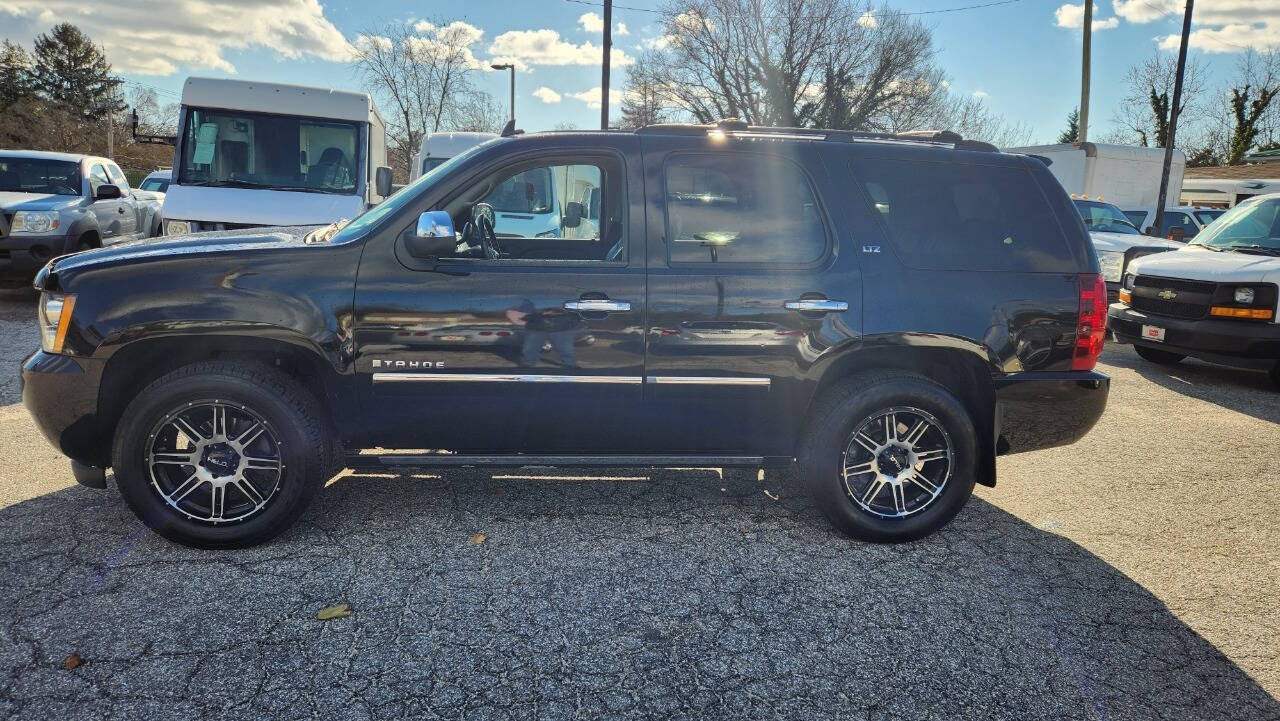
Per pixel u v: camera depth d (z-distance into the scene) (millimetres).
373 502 4363
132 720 2580
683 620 3303
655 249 3838
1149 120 45938
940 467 4039
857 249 3906
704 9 42500
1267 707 2885
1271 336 7465
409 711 2682
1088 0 23875
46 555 3641
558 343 3766
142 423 3551
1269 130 47906
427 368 3727
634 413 3889
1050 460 5598
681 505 4473
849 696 2854
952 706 2820
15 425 5477
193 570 3553
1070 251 4031
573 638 3145
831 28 41344
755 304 3826
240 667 2879
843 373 4066
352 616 3236
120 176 12656
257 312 3588
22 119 49750
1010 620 3400
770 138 4004
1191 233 18047
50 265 3721
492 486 4648
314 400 3744
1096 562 3990
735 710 2754
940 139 4184
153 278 3562
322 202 9391
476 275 3734
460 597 3414
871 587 3629
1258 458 5738
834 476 3945
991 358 3936
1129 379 8375
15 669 2816
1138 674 3055
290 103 9750
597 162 3920
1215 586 3781
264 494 3738
